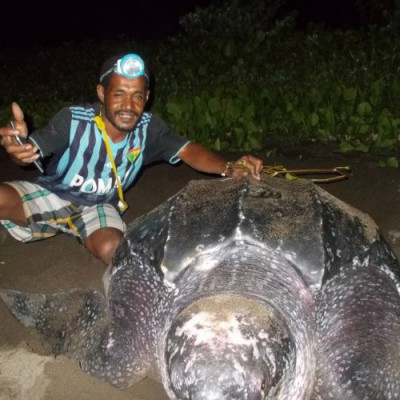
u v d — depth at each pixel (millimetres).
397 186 4254
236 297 2158
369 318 2551
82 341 2699
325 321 2592
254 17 10000
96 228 3275
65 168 3201
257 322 2047
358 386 2305
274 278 2416
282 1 10953
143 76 2994
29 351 2762
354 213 2994
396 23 9000
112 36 13992
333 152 5008
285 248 2566
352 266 2705
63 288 3381
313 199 2826
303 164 4762
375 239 2865
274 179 3115
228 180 3047
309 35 8648
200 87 6793
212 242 2594
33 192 3332
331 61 7258
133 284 2773
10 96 7500
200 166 3311
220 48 8477
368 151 4969
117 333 2570
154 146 3342
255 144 5117
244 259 2510
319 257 2578
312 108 5609
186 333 2016
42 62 9703
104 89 3020
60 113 3113
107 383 2562
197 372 1899
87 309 2846
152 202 4277
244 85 6340
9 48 12383
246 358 1932
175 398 2137
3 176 4840
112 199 3404
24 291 3352
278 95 5875
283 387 2127
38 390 2516
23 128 2766
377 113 5418
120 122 3023
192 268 2582
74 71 8820
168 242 2678
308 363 2299
